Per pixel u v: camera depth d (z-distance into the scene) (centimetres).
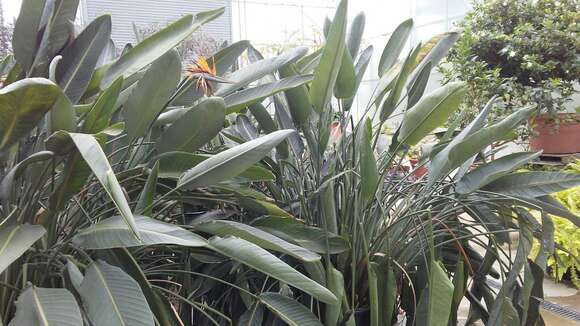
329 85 97
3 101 55
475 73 234
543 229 105
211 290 108
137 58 93
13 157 79
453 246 125
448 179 121
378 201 101
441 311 83
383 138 142
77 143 58
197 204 109
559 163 244
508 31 249
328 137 107
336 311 91
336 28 88
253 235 78
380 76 123
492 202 108
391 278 97
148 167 89
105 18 90
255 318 92
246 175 94
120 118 98
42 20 84
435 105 97
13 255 57
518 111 92
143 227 69
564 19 231
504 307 99
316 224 108
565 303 181
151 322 59
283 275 72
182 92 102
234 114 127
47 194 85
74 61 87
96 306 60
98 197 90
